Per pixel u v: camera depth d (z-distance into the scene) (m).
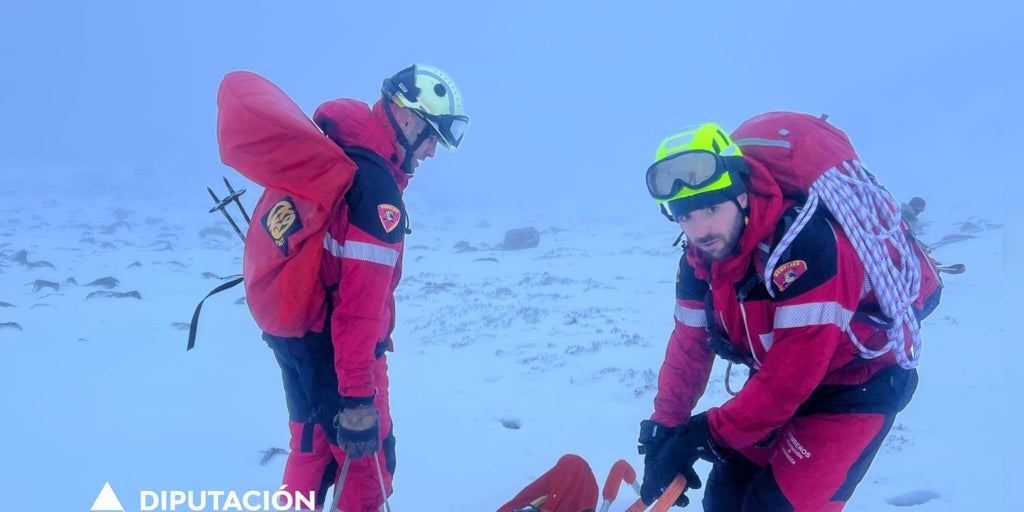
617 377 7.35
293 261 2.60
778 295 2.17
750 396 2.28
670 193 2.12
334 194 2.52
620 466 3.15
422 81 2.79
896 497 4.17
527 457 4.95
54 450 5.09
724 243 2.19
